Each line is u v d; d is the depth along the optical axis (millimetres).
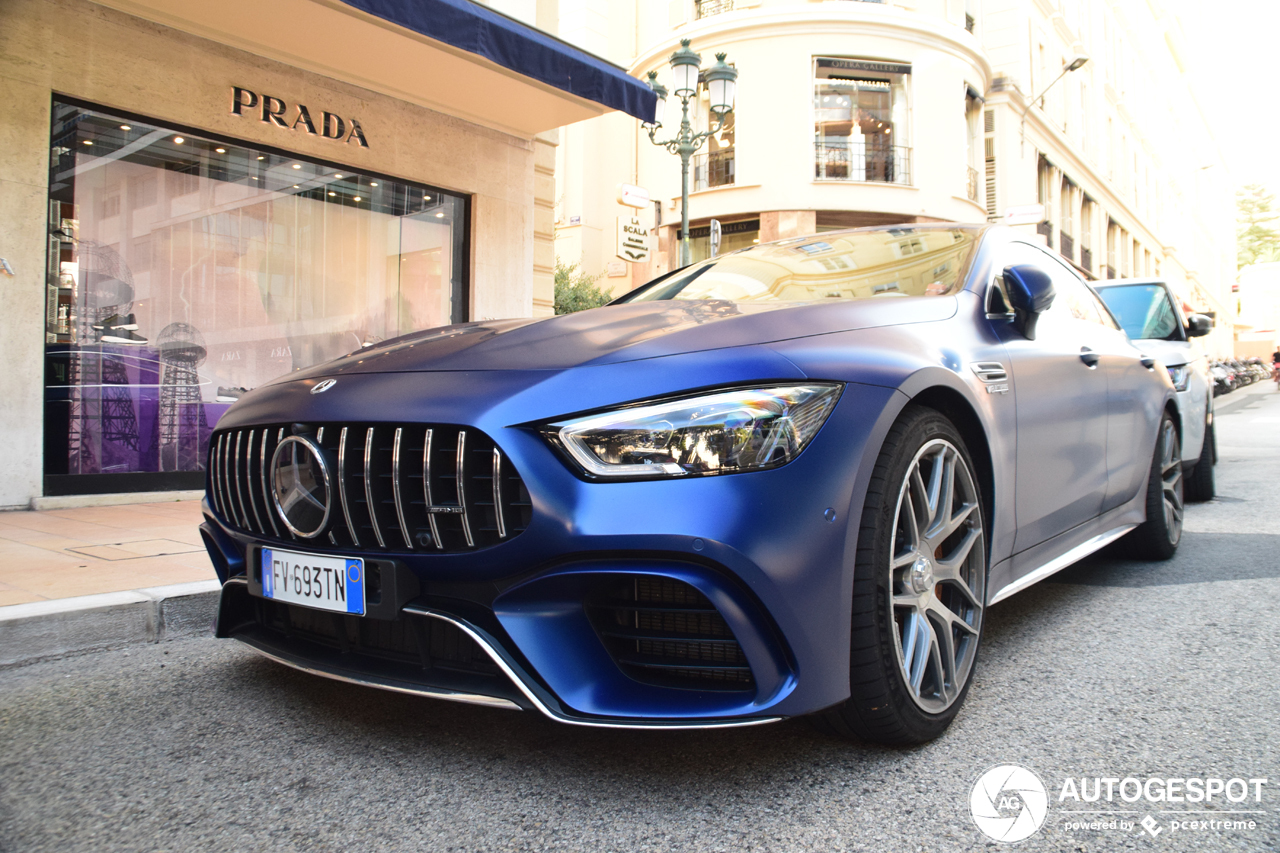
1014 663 2207
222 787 1535
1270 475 6332
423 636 1539
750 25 15125
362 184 6293
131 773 1598
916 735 1616
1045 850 1286
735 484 1359
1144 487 3297
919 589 1655
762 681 1361
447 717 1876
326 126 5914
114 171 4945
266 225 5730
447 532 1491
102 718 1880
